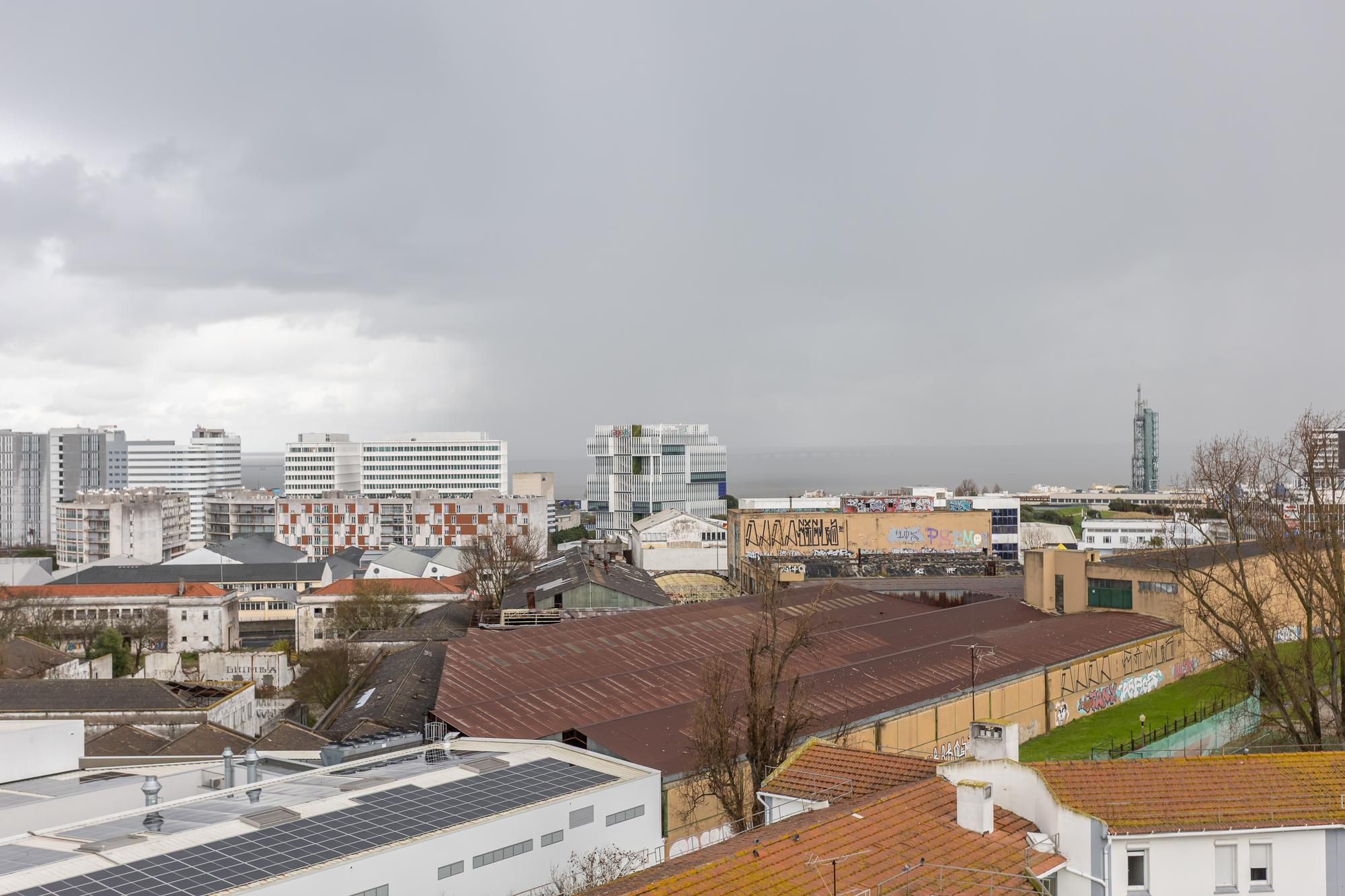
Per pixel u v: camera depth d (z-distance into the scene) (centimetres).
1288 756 4319
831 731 7481
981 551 19975
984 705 9144
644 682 8731
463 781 5066
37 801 5144
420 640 13000
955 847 3847
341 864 3900
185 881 3703
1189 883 3822
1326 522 8038
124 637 17238
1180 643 12075
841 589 14438
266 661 13612
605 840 5028
